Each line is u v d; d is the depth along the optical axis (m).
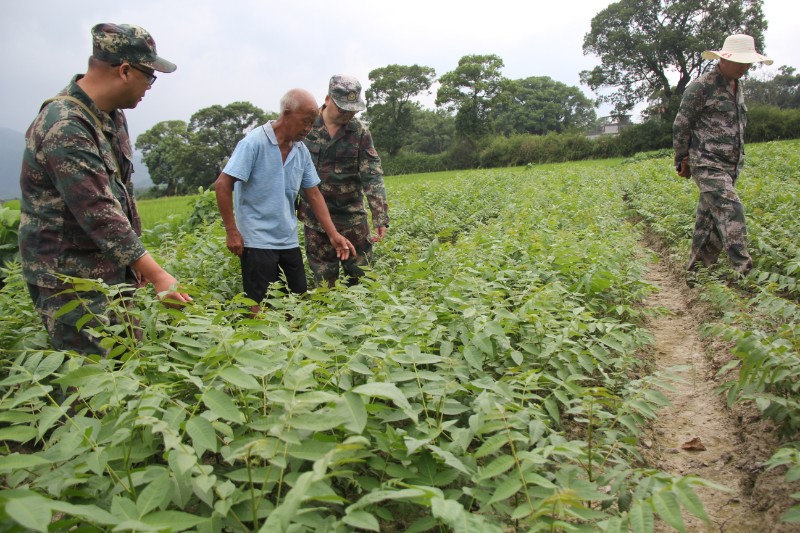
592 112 120.94
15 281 5.70
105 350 3.45
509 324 3.66
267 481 1.99
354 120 5.90
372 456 2.36
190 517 1.80
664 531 2.83
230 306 4.06
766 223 7.80
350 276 5.88
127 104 3.51
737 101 6.28
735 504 2.97
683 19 58.72
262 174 4.97
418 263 4.85
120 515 1.76
